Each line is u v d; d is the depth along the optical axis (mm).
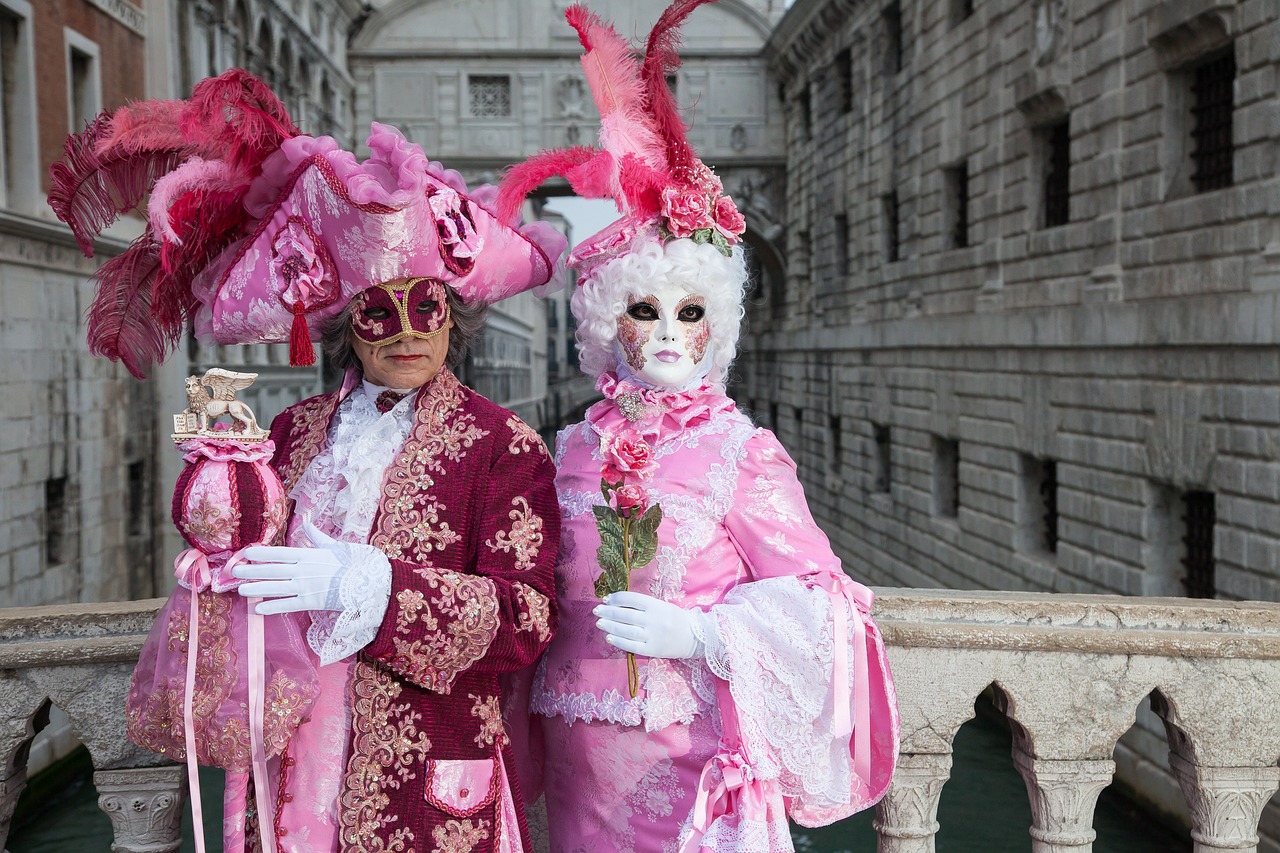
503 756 2018
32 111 10469
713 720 2027
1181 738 2398
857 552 19562
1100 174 10602
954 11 15156
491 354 37500
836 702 1869
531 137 26594
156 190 1822
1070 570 11102
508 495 1934
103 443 12086
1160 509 9586
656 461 2107
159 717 1796
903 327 16719
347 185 1768
